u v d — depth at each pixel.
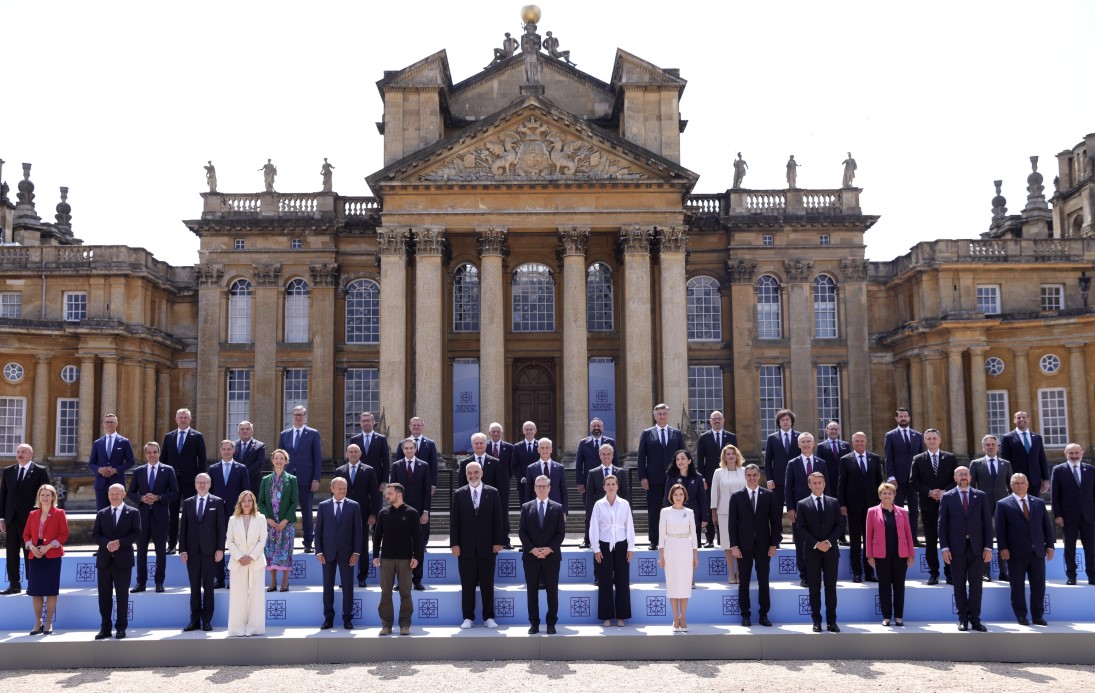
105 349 47.00
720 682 16.19
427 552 22.16
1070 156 56.09
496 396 41.38
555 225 42.16
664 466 22.64
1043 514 19.08
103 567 18.14
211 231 49.56
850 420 48.91
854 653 18.00
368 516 20.77
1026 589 20.83
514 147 42.53
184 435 22.02
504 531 21.19
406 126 45.06
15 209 61.53
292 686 16.05
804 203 50.06
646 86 45.00
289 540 20.25
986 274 48.38
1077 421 45.53
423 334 41.56
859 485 20.91
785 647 18.00
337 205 50.19
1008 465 21.52
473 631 18.55
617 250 46.47
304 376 49.56
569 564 21.66
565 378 41.56
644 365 41.38
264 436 48.44
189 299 52.88
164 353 51.50
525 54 44.66
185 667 17.64
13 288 48.62
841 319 49.62
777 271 49.81
